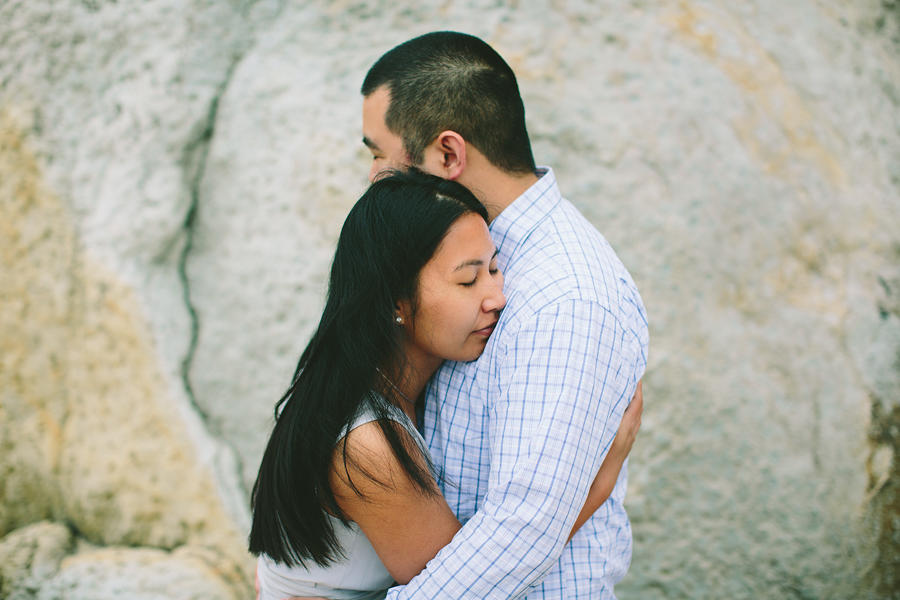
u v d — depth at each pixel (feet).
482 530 3.29
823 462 6.93
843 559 6.83
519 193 4.08
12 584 7.13
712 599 6.85
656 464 6.98
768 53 7.67
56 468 7.86
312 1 7.89
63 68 7.75
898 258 7.57
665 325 7.09
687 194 7.22
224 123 7.79
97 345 7.65
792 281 7.31
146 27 7.73
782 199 7.32
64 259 7.68
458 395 3.84
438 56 4.02
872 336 7.24
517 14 7.51
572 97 7.34
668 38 7.48
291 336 7.50
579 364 3.30
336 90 7.65
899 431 7.11
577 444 3.26
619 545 4.26
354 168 7.48
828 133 7.66
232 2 7.88
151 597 6.87
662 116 7.31
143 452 7.54
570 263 3.56
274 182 7.63
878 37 8.21
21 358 7.86
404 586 3.51
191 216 7.80
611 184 7.24
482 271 3.52
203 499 7.43
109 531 7.70
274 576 4.27
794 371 7.08
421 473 3.49
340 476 3.49
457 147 3.95
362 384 3.51
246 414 7.59
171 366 7.54
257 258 7.63
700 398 6.98
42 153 7.70
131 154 7.63
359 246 3.60
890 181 7.83
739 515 6.89
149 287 7.55
